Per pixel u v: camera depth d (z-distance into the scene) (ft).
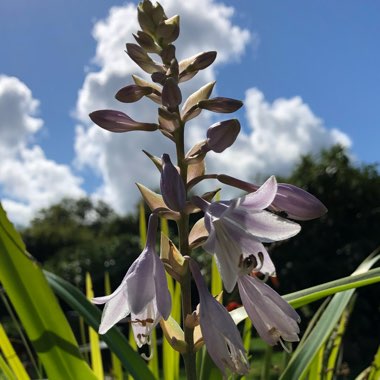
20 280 0.65
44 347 0.65
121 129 0.61
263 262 0.53
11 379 0.74
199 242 0.57
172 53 0.60
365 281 0.63
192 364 0.57
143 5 0.62
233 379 0.69
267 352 0.87
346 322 0.92
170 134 0.60
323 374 0.83
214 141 0.57
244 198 0.52
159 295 0.52
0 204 0.64
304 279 3.76
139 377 0.67
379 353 0.83
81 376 0.65
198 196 0.56
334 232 3.93
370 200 4.01
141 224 1.03
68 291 0.74
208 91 0.61
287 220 0.52
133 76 0.63
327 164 4.21
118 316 0.55
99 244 7.14
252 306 0.55
